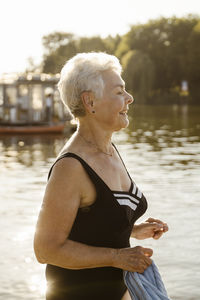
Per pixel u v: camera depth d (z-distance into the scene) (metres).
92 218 2.34
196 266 7.65
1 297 6.70
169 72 88.94
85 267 2.27
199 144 27.25
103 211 2.34
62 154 2.36
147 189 14.05
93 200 2.33
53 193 2.26
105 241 2.36
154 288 2.29
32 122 35.31
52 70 103.50
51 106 35.69
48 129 35.09
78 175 2.29
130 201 2.43
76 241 2.35
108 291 2.38
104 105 2.39
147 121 48.25
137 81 76.94
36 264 7.93
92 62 2.40
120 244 2.39
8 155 23.95
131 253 2.30
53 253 2.24
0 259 8.12
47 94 35.66
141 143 28.08
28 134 34.97
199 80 88.75
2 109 35.97
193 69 86.94
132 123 45.66
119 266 2.29
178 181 15.34
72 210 2.27
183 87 88.56
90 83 2.38
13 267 7.80
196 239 9.02
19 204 12.23
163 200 12.42
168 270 7.56
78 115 2.44
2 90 36.38
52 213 2.25
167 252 8.37
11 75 37.50
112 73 2.41
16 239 9.17
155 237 2.73
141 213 2.50
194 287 6.92
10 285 7.12
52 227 2.25
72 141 2.43
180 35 91.50
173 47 89.94
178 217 10.59
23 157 23.02
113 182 2.40
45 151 25.45
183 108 77.81
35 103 36.28
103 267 2.38
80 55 2.44
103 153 2.44
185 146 26.33
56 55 104.25
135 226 2.71
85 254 2.26
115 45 96.50
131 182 2.51
